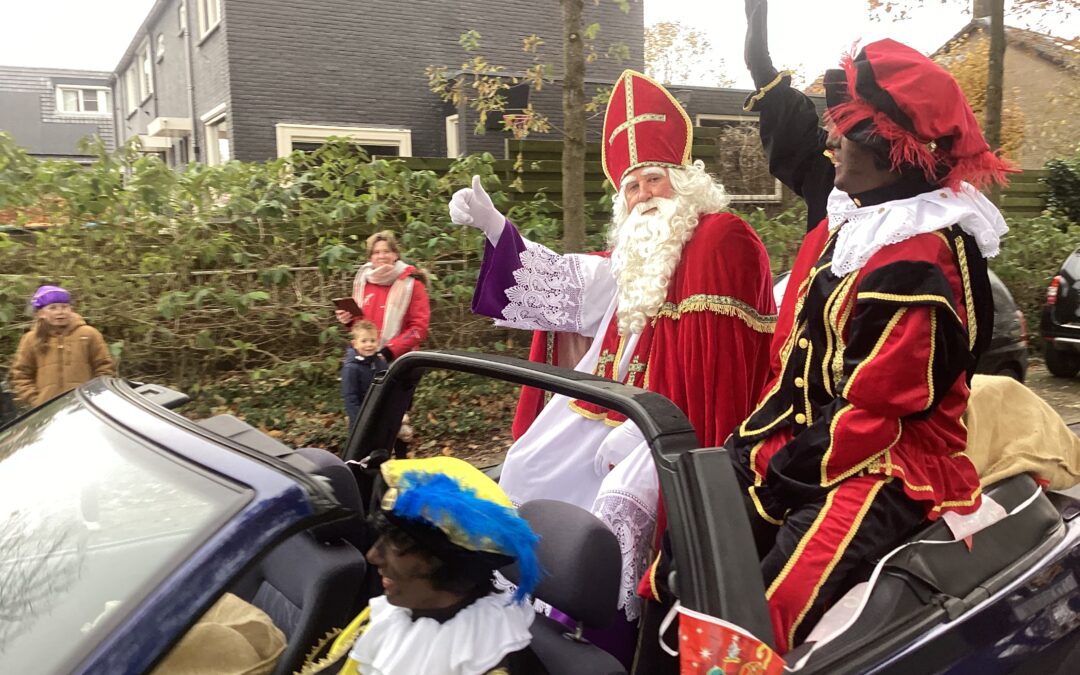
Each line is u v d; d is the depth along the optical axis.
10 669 1.41
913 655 1.84
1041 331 9.02
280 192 6.82
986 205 2.22
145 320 6.21
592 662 1.82
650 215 3.00
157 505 1.58
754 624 1.55
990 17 8.38
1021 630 2.04
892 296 2.01
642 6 14.31
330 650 1.86
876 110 2.11
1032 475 2.56
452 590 1.63
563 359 3.47
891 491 2.06
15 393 4.71
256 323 6.68
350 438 2.62
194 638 1.69
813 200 2.85
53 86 28.72
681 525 1.60
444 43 13.71
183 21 14.40
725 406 2.71
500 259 3.20
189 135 15.17
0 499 1.84
